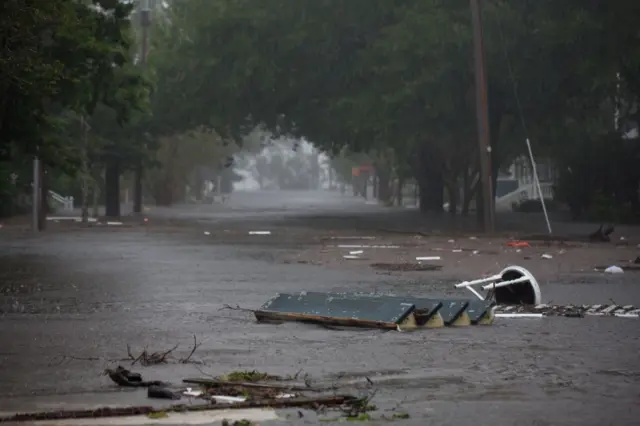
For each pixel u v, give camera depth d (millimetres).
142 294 39156
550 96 98250
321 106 116938
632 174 120312
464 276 46781
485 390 20297
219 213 145250
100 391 20344
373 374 22000
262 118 124688
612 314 32469
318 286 42219
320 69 110188
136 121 118688
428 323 29484
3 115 56062
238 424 17188
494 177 100250
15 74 49562
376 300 30047
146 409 18281
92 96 65312
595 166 120688
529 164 164000
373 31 107375
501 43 92000
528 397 19594
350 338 27312
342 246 69562
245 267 51938
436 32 92062
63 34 57031
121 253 62375
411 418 17812
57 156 64062
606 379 21422
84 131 104500
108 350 25516
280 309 31078
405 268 51062
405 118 99125
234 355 24609
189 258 58188
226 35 112875
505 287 35469
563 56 94000
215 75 115250
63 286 42281
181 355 24688
